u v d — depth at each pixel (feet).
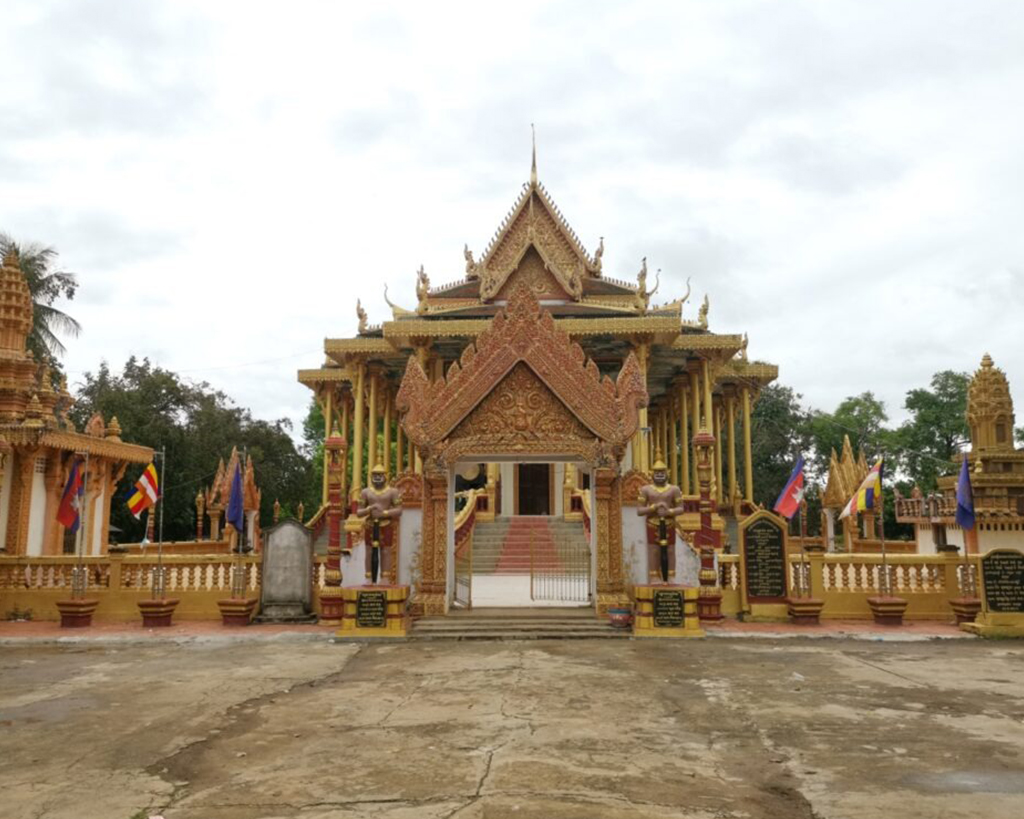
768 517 56.08
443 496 55.26
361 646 47.37
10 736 26.89
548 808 19.47
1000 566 51.13
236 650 46.37
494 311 116.78
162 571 56.39
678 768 22.77
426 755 24.21
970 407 78.38
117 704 31.91
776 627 53.11
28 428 68.59
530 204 133.28
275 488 164.96
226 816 19.08
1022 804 19.67
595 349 113.91
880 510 57.31
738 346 108.58
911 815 18.93
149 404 152.66
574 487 109.19
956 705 30.91
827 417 196.13
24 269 123.03
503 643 48.08
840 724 27.89
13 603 58.39
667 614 50.24
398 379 136.36
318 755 24.39
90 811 19.52
